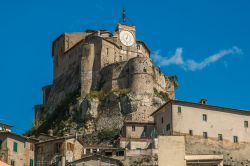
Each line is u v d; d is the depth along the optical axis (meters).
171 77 177.25
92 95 165.62
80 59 181.62
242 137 130.75
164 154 89.19
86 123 159.38
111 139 149.75
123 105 159.50
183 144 89.62
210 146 127.12
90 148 126.62
